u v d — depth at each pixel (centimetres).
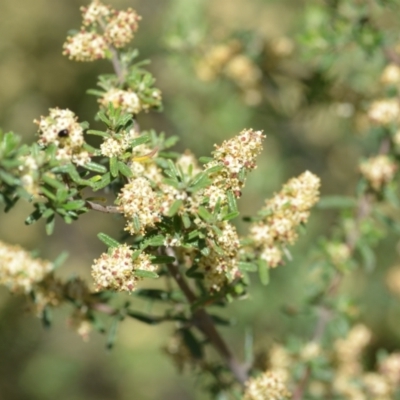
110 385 1130
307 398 440
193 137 760
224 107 721
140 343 1038
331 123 891
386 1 473
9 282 348
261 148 255
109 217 1142
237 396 357
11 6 1102
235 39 571
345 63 598
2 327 1002
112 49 326
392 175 452
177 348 405
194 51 577
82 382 1125
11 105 1105
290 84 637
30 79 1105
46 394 1102
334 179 977
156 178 288
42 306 357
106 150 257
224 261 274
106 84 316
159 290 336
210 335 351
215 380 416
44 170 245
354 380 450
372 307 893
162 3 999
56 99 1120
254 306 786
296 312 448
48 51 1116
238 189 254
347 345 465
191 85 726
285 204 296
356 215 461
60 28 1127
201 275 286
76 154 257
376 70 584
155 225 255
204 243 254
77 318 366
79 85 1109
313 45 489
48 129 251
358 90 544
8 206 243
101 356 1121
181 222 253
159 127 938
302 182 303
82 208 253
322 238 455
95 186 256
